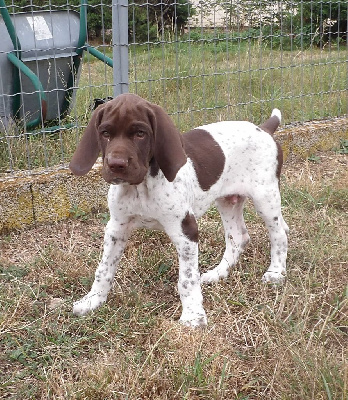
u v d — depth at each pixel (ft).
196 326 2.66
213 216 3.86
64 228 3.79
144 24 7.72
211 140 2.89
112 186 2.68
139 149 2.35
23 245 3.58
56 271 3.18
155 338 2.61
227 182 2.97
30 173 3.89
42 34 4.68
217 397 2.23
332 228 3.59
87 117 4.89
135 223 2.78
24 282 3.10
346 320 2.74
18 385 2.36
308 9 6.47
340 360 2.44
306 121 5.33
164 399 2.22
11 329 2.69
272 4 4.85
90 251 3.42
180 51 6.23
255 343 2.61
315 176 4.53
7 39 4.47
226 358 2.42
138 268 3.22
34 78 4.18
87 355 2.56
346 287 2.95
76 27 4.87
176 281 3.16
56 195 3.85
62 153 4.06
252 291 3.03
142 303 2.89
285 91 6.25
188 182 2.69
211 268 3.31
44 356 2.50
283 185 4.27
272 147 3.02
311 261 3.19
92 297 2.85
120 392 2.25
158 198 2.58
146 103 2.39
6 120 4.64
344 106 5.80
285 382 2.27
